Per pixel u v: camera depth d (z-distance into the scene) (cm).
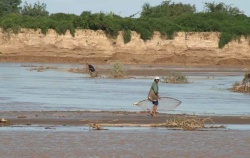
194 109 9956
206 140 7056
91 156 6103
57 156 6066
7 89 13088
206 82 16838
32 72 19412
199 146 6700
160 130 7700
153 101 8962
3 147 6394
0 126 7675
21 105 10000
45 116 8575
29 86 14025
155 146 6650
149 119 8581
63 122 8106
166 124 8050
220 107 10369
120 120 8406
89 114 8900
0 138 6856
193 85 15600
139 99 11406
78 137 7062
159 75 19600
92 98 11494
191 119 8238
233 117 8969
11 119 8231
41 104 10219
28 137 6969
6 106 9800
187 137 7225
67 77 17525
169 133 7475
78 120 8306
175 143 6844
